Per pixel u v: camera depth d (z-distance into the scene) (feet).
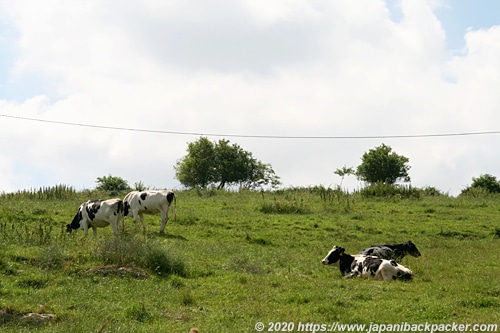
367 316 43.55
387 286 53.57
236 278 56.18
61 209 99.14
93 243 62.59
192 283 53.88
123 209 78.59
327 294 49.96
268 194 135.54
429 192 143.95
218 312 44.96
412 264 64.69
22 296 46.91
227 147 254.88
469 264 66.90
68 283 51.21
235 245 76.02
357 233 90.17
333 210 109.29
